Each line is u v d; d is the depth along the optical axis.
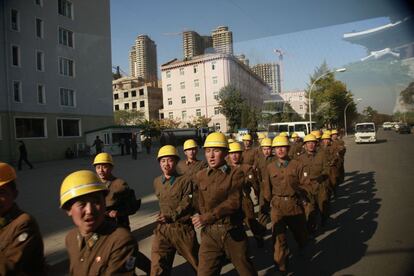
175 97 60.91
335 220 6.80
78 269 2.05
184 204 3.68
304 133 30.97
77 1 31.09
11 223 2.26
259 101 48.41
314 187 6.09
